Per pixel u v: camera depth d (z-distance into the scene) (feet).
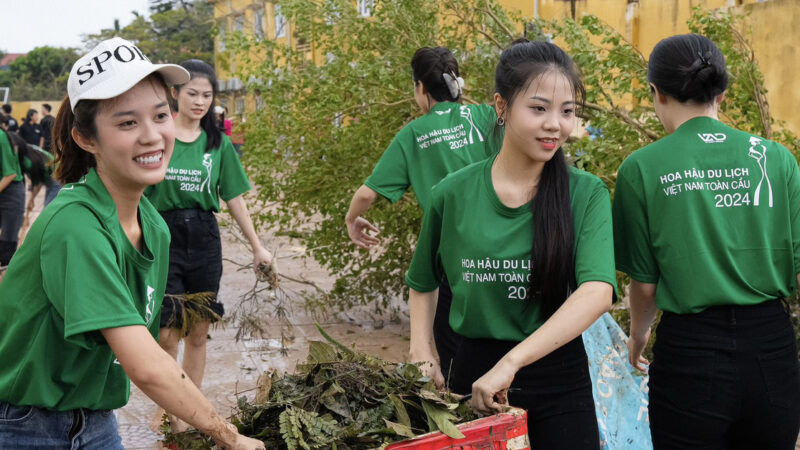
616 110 16.62
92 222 6.95
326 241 21.03
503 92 8.23
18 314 7.02
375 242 14.74
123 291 6.88
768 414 8.62
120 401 7.72
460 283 8.70
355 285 22.29
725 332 8.55
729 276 8.59
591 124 16.42
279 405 7.54
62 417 7.35
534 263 8.19
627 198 9.21
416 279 9.43
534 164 8.32
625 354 12.21
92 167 7.59
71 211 6.93
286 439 6.98
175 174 14.60
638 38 29.12
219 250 15.33
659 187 8.89
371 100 19.81
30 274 6.97
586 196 8.34
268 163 20.39
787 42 23.80
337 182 20.48
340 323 21.98
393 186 13.84
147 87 7.23
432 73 13.58
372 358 8.25
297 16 20.57
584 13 17.21
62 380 7.16
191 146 14.84
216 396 16.37
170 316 14.15
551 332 7.72
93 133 7.20
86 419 7.49
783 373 8.61
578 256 8.16
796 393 8.71
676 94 8.97
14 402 7.22
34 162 28.60
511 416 7.45
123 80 6.95
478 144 13.48
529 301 8.40
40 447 7.29
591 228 8.22
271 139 20.33
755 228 8.61
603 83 17.01
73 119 7.45
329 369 7.98
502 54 8.43
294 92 20.36
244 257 31.14
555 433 8.53
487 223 8.47
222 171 15.42
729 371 8.52
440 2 20.29
